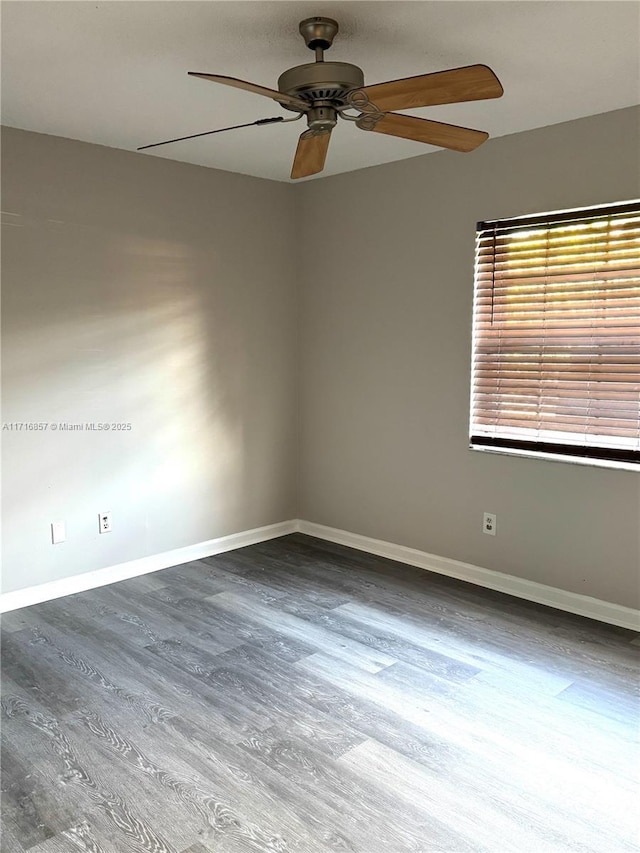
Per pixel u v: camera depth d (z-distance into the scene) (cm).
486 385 366
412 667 285
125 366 374
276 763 221
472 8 207
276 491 464
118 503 379
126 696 261
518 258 347
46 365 343
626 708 254
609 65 251
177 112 302
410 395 399
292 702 258
